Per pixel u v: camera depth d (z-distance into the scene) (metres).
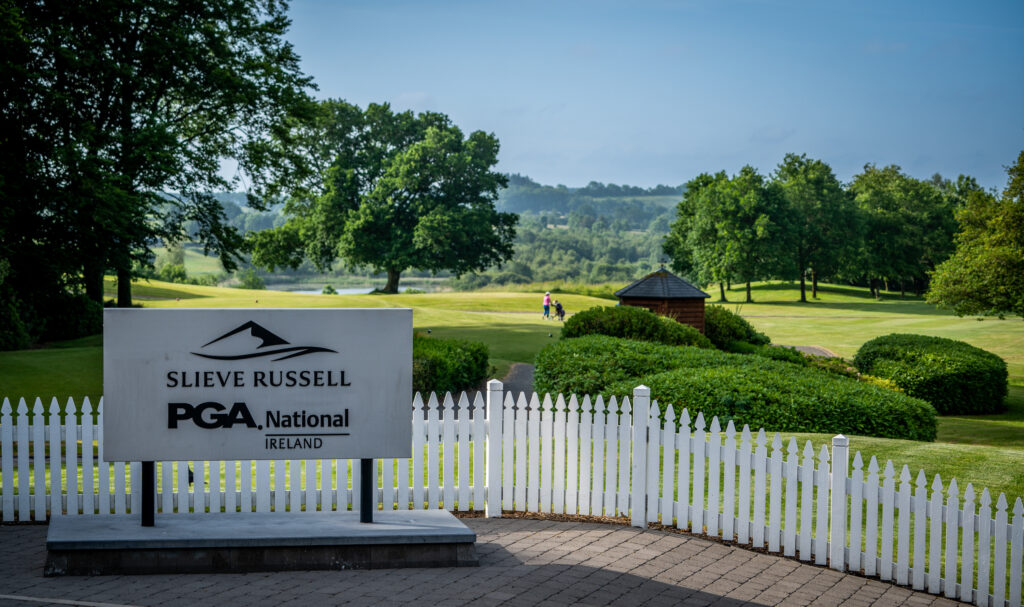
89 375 20.09
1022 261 37.50
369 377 7.59
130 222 29.77
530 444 8.87
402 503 8.64
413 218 78.06
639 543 8.05
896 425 13.00
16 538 7.95
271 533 7.09
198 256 164.25
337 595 6.40
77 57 28.27
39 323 31.00
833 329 54.59
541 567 7.24
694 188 105.62
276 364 7.48
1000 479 10.53
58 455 8.38
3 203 26.44
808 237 98.12
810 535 7.86
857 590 7.25
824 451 7.80
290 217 78.69
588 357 16.19
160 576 6.82
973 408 23.72
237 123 37.75
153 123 31.30
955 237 41.84
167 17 32.06
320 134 76.81
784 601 6.80
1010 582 7.07
